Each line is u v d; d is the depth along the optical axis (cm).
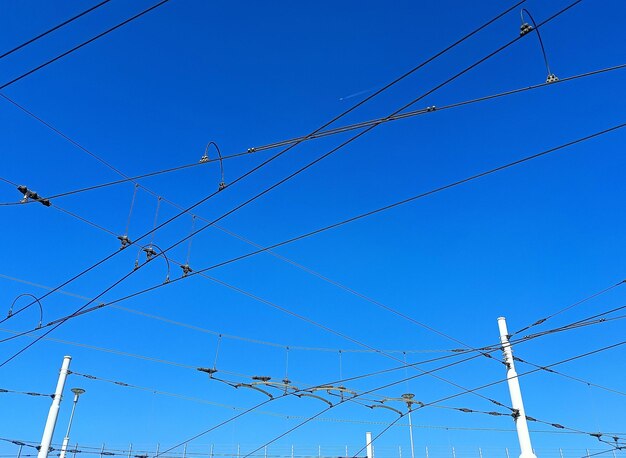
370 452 3950
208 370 2370
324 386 2341
